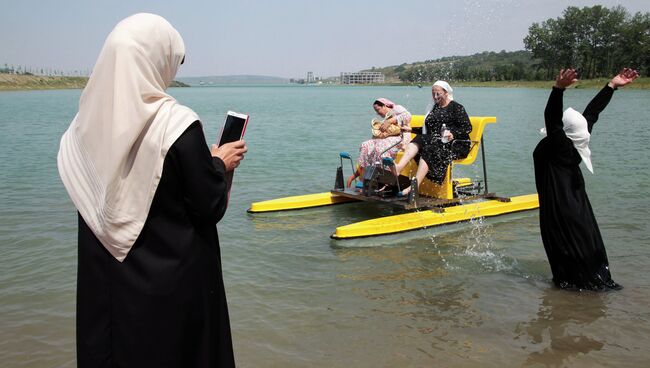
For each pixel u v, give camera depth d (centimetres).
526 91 6556
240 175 1109
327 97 6788
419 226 715
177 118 210
